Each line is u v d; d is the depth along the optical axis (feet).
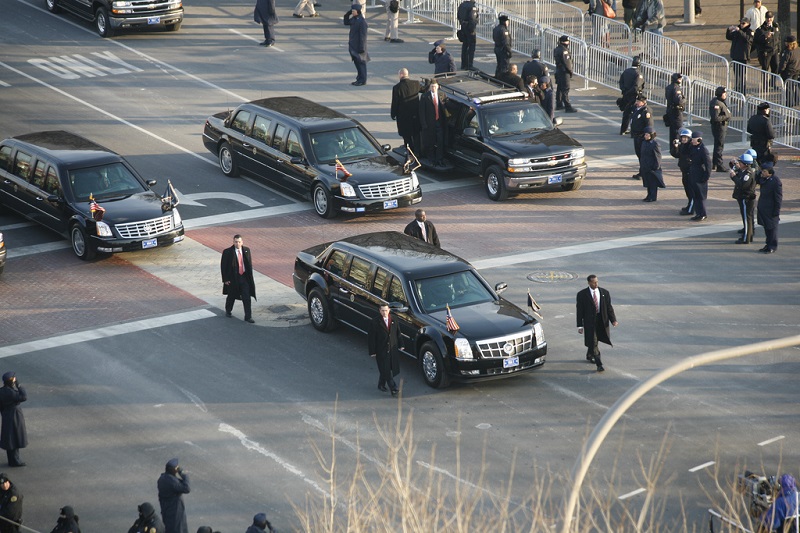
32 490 193.26
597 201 344.28
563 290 277.64
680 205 340.39
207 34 511.81
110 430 213.25
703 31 509.76
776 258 297.94
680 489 186.70
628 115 401.49
